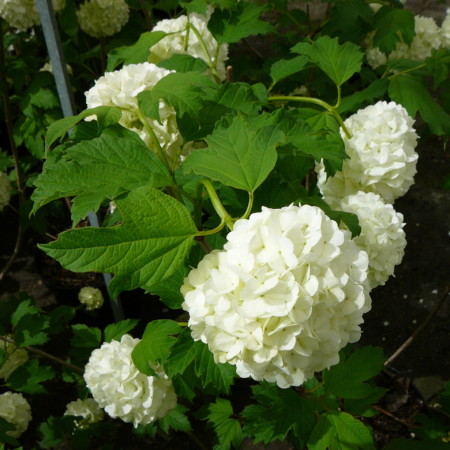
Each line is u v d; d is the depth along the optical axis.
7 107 0.69
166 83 0.33
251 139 0.27
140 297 0.68
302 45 0.40
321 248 0.24
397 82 0.49
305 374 0.26
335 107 0.39
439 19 1.17
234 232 0.24
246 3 0.46
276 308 0.23
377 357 0.39
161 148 0.31
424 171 0.90
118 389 0.41
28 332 0.53
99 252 0.23
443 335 0.68
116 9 0.69
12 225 0.86
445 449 0.44
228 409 0.50
